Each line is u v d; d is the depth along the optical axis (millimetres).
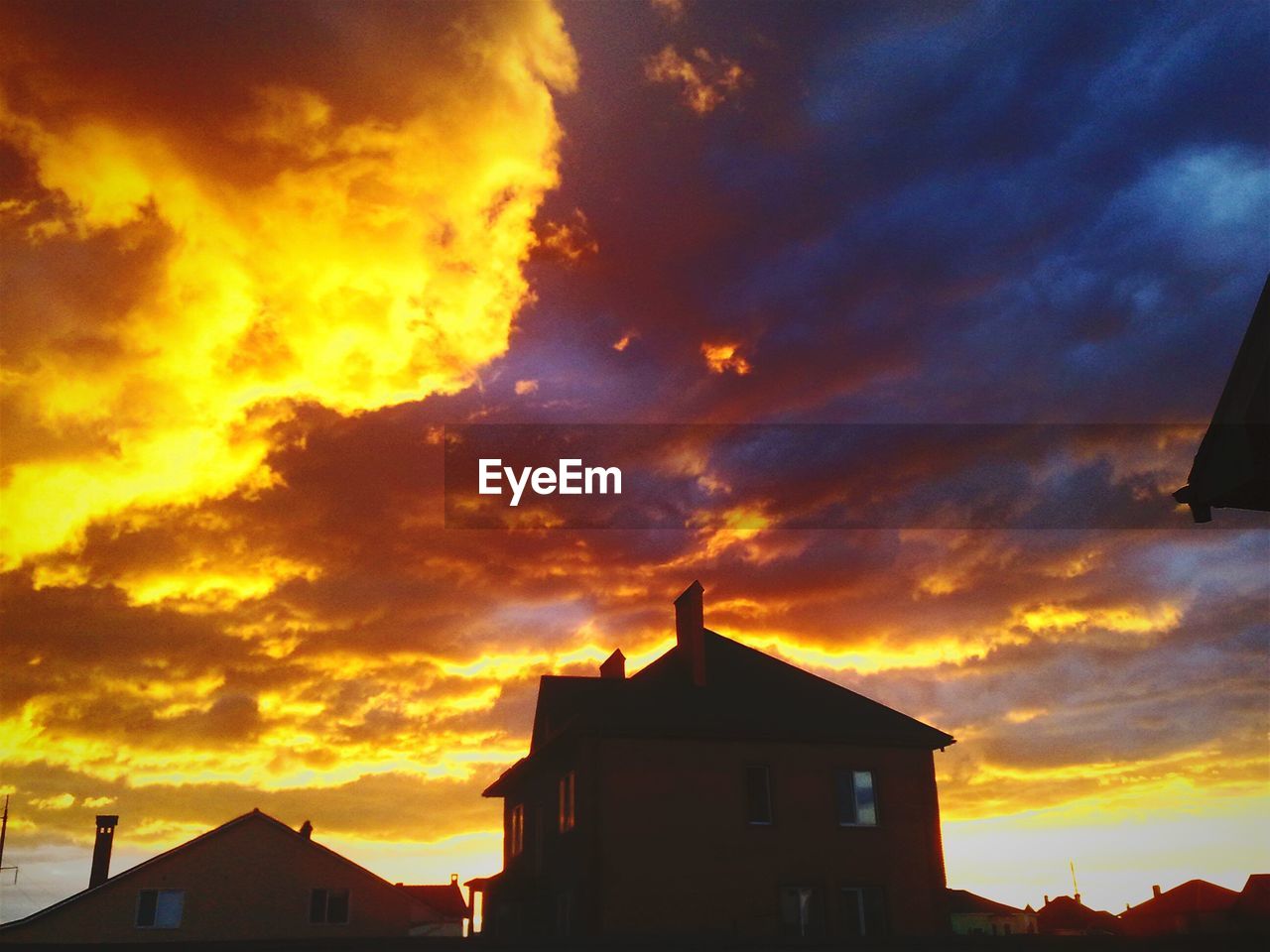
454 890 66312
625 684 30016
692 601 31125
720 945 12211
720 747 28062
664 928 25797
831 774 28531
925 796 28906
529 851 33406
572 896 27766
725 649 32531
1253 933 13086
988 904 51188
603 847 26297
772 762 28281
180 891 41156
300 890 42188
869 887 27500
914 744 29266
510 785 36938
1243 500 14281
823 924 26766
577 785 27594
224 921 41000
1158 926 62125
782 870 27047
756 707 29344
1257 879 59312
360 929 42094
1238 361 14094
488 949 11844
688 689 29875
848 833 27906
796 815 27750
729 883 26594
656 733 27641
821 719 29234
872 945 12586
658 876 26297
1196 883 62750
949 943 12812
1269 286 13453
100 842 48531
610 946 12070
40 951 11953
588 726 27375
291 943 11805
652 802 27031
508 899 31734
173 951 11703
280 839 42906
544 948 11914
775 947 12320
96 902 40406
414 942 11797
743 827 27281
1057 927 66625
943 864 28156
